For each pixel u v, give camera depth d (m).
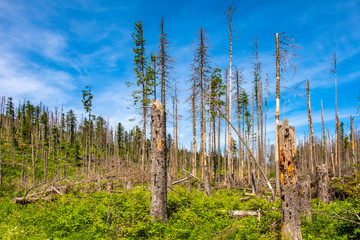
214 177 32.81
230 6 23.33
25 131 57.16
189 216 9.48
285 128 6.50
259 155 29.02
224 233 7.47
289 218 6.27
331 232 7.77
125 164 53.22
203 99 22.30
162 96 24.11
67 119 73.12
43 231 8.59
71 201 12.81
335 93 31.34
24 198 13.60
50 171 43.69
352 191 10.35
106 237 7.38
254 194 16.78
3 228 8.70
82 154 58.78
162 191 9.23
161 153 9.42
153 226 8.18
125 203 10.55
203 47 22.41
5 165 41.59
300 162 51.31
